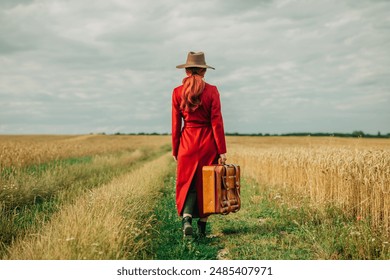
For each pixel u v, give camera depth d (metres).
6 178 10.17
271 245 5.90
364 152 8.93
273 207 8.65
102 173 15.05
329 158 9.64
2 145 21.72
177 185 6.04
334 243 5.67
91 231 4.85
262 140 83.88
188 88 5.89
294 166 11.55
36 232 5.93
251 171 17.34
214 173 5.62
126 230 5.31
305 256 5.38
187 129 6.09
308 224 6.98
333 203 8.35
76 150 29.84
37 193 9.27
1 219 6.23
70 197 9.24
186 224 5.75
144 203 7.88
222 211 5.63
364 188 7.68
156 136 125.69
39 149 22.41
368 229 5.86
